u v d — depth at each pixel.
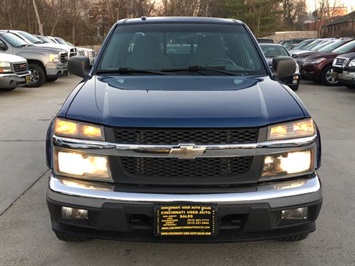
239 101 2.71
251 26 42.16
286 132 2.53
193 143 2.41
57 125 2.62
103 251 3.00
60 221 2.59
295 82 11.21
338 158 5.22
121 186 2.48
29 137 6.35
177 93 2.87
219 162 2.46
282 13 45.00
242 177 2.48
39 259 2.90
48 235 3.24
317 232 3.27
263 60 3.71
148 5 40.59
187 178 2.45
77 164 2.54
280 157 2.53
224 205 2.42
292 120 2.56
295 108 2.66
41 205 3.81
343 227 3.36
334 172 4.68
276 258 2.91
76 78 16.08
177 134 2.42
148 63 3.67
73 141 2.53
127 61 3.70
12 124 7.26
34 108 8.89
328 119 7.69
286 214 2.54
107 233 2.55
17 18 36.28
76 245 3.08
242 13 42.34
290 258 2.91
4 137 6.36
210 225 2.44
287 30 50.22
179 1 41.69
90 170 2.52
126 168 2.48
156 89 2.98
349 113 8.31
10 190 4.20
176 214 2.42
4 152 5.55
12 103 9.63
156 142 2.43
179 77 3.35
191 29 3.94
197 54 3.75
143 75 3.45
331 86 13.07
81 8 42.38
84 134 2.52
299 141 2.54
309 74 13.30
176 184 2.45
